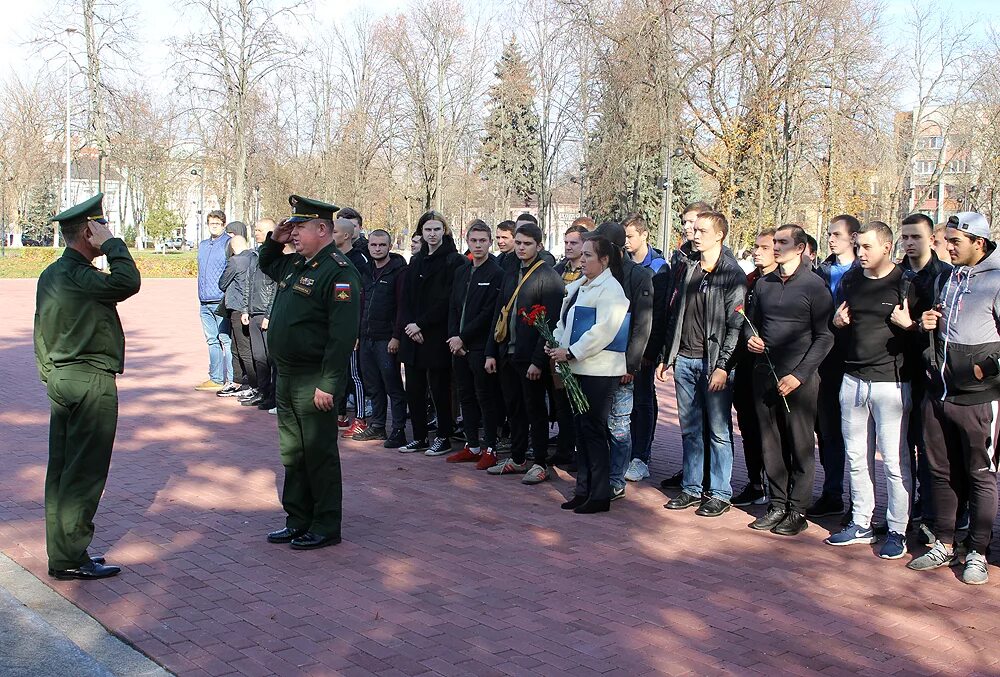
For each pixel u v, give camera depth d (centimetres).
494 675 395
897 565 558
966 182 4225
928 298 556
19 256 4203
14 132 4853
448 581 511
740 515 671
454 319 802
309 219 560
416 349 826
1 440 845
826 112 2684
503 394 777
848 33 2658
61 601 469
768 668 408
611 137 3328
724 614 471
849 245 700
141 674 389
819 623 462
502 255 831
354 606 471
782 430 648
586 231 777
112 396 506
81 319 491
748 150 2667
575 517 650
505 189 5450
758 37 2625
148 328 1878
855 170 2914
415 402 845
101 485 504
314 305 553
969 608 487
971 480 532
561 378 669
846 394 591
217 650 414
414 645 424
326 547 568
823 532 629
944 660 421
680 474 753
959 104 4209
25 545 554
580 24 2905
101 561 522
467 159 5378
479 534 603
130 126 5503
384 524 621
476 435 820
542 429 744
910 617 473
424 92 4747
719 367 636
